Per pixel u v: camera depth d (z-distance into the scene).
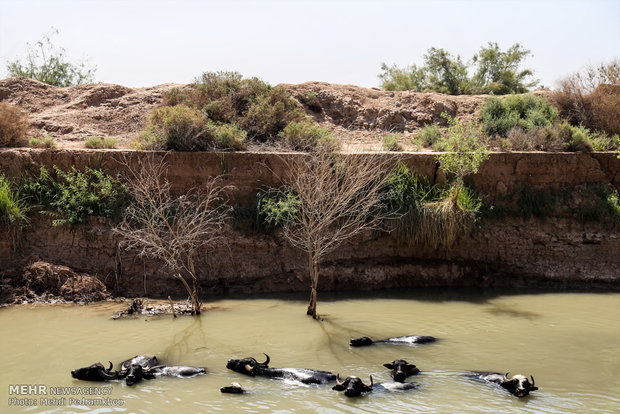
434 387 8.18
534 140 17.41
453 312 12.25
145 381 8.41
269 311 12.24
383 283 14.41
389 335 10.62
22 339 10.27
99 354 9.52
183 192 14.84
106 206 14.31
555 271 14.79
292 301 13.12
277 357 9.39
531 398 7.81
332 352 9.65
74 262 13.75
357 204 13.05
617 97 20.34
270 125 18.09
